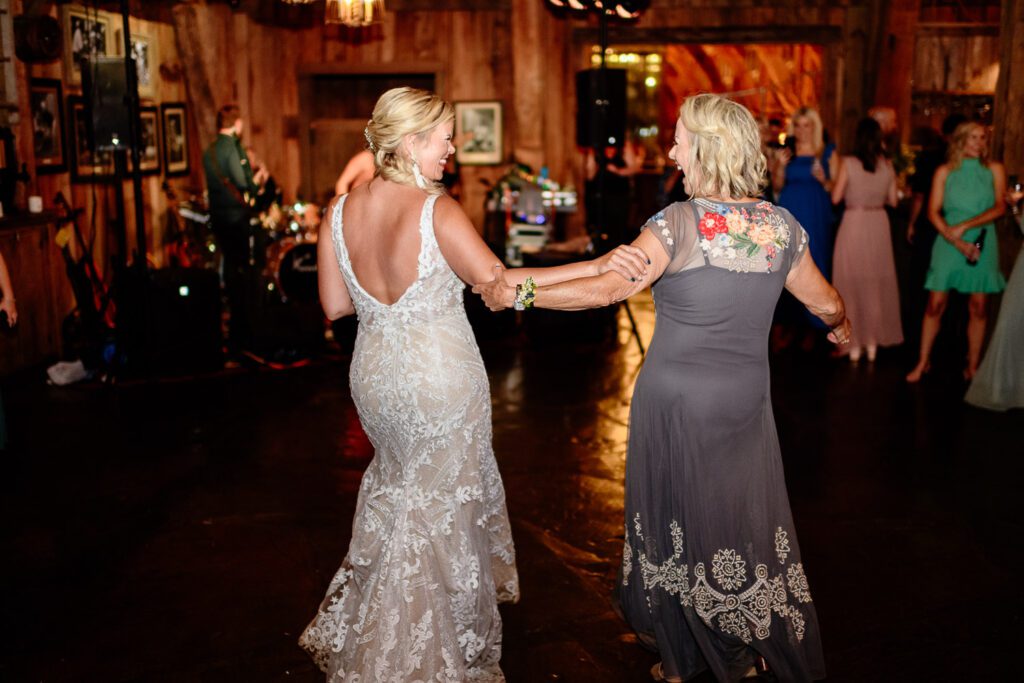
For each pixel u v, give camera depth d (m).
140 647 3.04
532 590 3.40
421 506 2.64
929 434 5.12
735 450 2.65
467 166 10.14
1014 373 5.47
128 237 7.98
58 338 6.91
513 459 4.75
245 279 6.82
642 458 2.74
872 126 6.54
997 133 6.14
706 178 2.63
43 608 3.29
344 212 2.67
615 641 3.07
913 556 3.67
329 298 2.85
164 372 6.32
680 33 9.97
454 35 9.93
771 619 2.69
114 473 4.58
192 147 9.30
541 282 2.59
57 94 7.01
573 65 10.05
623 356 7.00
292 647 3.04
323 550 3.75
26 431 5.21
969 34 10.69
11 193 6.18
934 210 5.86
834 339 2.94
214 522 4.02
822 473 4.56
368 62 10.01
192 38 8.83
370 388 2.66
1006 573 3.52
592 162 9.23
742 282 2.58
